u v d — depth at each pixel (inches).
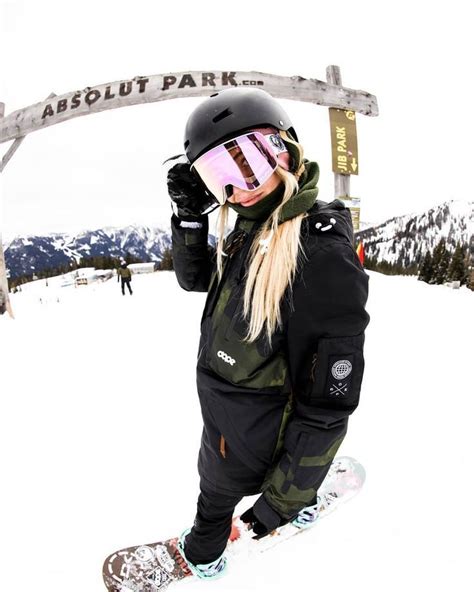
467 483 75.0
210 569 53.2
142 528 67.9
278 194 36.1
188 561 53.2
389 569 56.0
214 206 46.8
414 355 159.0
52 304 373.1
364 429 98.9
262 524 41.1
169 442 97.0
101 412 114.8
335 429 36.1
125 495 76.8
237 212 38.5
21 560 61.4
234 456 41.6
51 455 91.7
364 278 33.9
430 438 93.0
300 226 34.0
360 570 55.9
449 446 88.8
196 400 122.5
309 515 63.9
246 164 34.3
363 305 33.6
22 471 85.3
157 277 727.7
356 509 68.3
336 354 33.4
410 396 118.2
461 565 56.1
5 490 78.8
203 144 35.9
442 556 57.9
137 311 300.4
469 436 92.9
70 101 233.6
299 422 36.1
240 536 61.4
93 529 67.8
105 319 265.6
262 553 58.8
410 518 65.9
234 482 43.3
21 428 105.6
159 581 54.1
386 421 102.7
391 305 286.2
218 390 39.9
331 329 32.8
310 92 237.5
